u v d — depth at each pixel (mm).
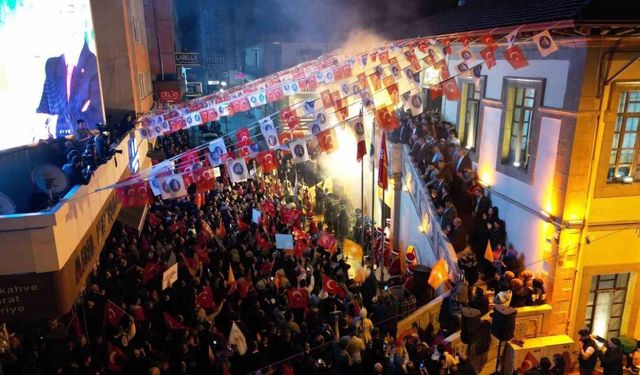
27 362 8938
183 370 9391
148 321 10945
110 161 13539
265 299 12477
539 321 12797
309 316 12008
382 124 11609
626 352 11656
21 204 10594
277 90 18672
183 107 22672
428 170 18016
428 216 17281
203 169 10047
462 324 11438
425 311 13570
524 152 14742
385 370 10656
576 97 11906
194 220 16953
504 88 15141
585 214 12430
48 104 13070
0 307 8258
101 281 12344
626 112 12242
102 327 10578
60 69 13953
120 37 22297
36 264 8227
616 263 12883
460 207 16828
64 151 12211
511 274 13156
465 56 11719
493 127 15977
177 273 12797
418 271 15555
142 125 19203
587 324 13430
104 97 22656
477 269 14328
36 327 10242
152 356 9680
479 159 17016
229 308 11961
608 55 11570
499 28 14203
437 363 10359
